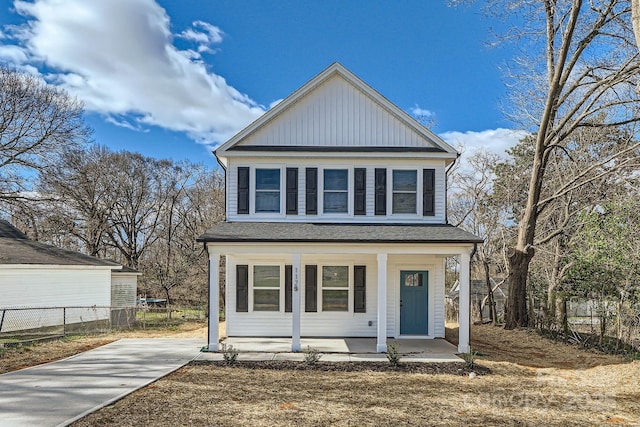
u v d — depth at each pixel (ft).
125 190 126.31
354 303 47.78
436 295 48.32
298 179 47.65
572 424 22.06
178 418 21.79
